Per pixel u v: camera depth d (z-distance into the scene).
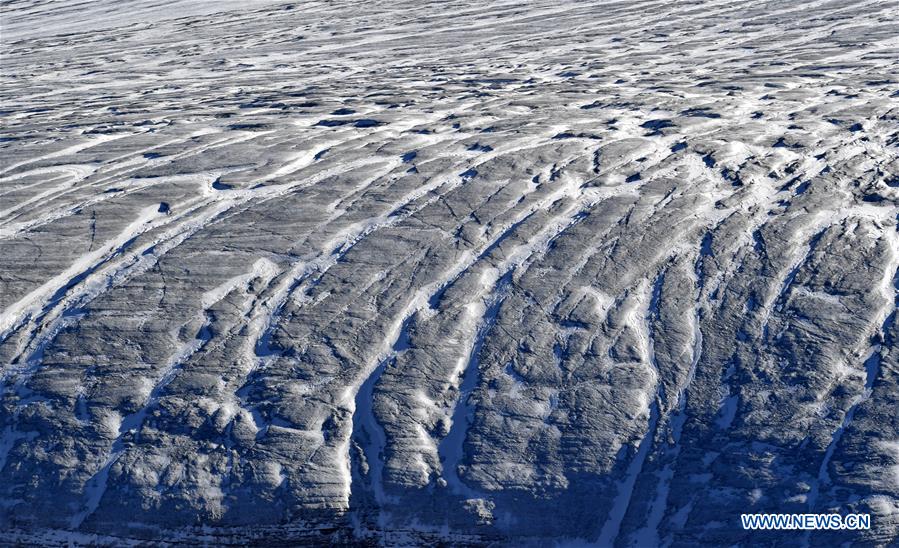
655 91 13.01
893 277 7.74
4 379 7.38
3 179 10.72
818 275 7.82
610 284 7.91
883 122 10.71
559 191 9.36
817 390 6.81
